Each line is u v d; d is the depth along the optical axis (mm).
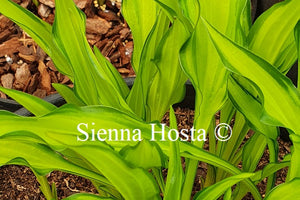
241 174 721
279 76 674
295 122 705
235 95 855
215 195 764
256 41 843
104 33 1750
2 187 1255
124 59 1721
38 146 770
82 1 1752
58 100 1289
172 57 901
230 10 744
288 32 821
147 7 943
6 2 866
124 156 719
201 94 806
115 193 954
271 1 1654
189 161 890
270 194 736
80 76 829
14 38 1744
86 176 813
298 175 741
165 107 988
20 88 1653
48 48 896
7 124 667
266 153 1287
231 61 675
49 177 1265
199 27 747
